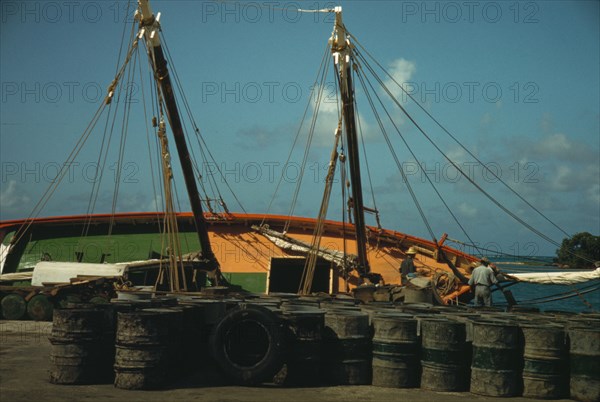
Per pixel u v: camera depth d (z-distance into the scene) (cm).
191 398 810
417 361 928
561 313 1262
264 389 884
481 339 893
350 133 1991
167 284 2373
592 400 862
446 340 908
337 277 2344
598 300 5509
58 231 2544
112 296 1872
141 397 809
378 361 927
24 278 2088
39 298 1803
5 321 1778
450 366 903
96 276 1908
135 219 2516
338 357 934
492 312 1230
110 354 920
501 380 877
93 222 2520
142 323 861
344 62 1927
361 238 2138
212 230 2555
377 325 939
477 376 888
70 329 885
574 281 2145
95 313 898
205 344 1055
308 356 920
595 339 870
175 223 1856
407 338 924
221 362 904
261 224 2517
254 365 902
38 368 993
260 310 913
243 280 2417
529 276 2167
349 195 2122
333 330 942
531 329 893
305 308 1034
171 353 909
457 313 1126
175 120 1816
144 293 1209
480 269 1798
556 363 883
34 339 1356
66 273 1933
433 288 1678
